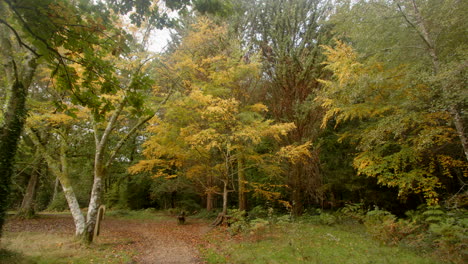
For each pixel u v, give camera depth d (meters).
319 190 12.80
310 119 11.98
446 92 5.67
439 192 10.30
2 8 3.41
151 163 10.77
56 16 3.29
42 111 8.69
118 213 17.00
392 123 7.21
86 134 11.61
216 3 4.94
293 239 7.78
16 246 6.56
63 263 5.58
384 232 7.36
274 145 12.97
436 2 6.89
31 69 6.28
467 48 6.46
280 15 12.12
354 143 11.59
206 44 11.26
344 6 7.98
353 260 5.76
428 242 6.45
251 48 13.05
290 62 11.84
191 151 10.49
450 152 8.48
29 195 13.31
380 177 8.76
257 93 12.96
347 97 8.13
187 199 19.91
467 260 5.33
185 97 9.04
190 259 6.33
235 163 13.33
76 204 8.23
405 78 6.99
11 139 5.44
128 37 4.00
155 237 9.23
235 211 11.00
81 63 4.06
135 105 4.67
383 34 7.43
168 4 4.57
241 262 5.93
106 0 4.12
